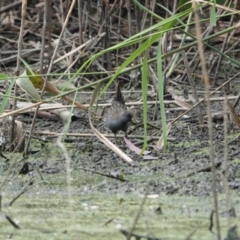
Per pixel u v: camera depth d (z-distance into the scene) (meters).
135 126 11.80
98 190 9.11
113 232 7.59
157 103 12.65
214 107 13.03
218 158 10.20
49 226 7.82
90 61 9.73
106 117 12.08
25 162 9.84
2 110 9.95
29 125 12.22
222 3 11.74
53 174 9.82
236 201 8.52
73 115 12.24
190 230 7.59
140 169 9.91
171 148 10.73
